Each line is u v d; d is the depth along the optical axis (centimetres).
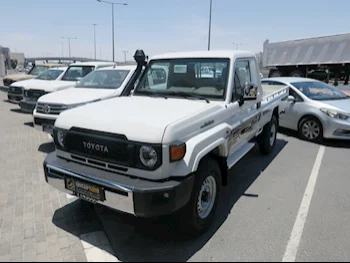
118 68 812
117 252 305
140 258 296
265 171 534
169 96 421
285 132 844
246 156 622
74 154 332
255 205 405
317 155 629
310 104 734
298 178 501
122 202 281
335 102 730
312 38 1988
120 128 295
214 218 371
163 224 359
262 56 2369
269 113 584
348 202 414
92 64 998
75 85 838
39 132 841
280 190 454
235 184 476
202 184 328
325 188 461
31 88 880
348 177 505
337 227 351
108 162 304
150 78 456
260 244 318
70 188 323
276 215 379
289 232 340
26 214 381
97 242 322
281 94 682
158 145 276
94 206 402
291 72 2184
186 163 289
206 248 312
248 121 459
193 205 310
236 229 347
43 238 329
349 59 1825
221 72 403
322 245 316
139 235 336
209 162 334
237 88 422
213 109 356
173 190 275
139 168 286
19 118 1062
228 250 308
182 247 314
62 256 298
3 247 312
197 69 418
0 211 388
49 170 339
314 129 731
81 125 322
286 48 2148
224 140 352
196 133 317
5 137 782
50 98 655
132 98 421
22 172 526
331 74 2036
